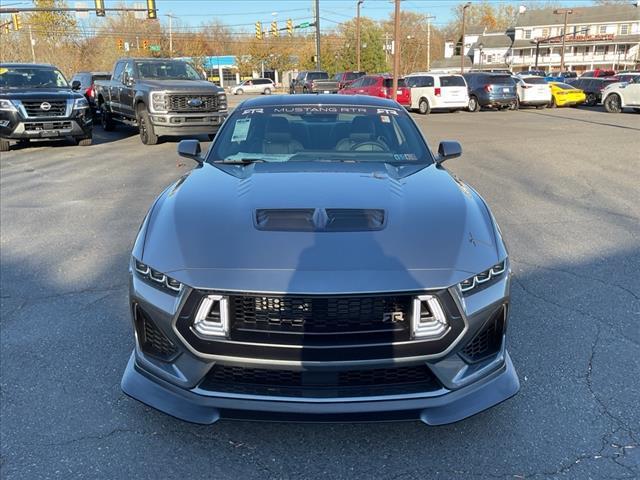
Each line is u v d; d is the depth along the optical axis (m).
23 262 5.27
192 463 2.59
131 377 2.72
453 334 2.44
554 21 84.06
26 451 2.66
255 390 2.46
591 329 3.83
